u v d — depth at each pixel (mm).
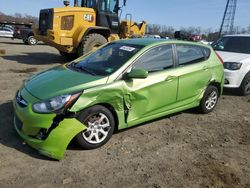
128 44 5629
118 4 13891
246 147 5230
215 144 5262
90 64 5406
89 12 12914
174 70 5641
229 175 4277
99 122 4648
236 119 6629
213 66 6496
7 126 5258
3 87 7914
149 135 5371
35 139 4289
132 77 4824
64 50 12633
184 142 5227
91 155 4500
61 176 3939
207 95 6578
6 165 4090
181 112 6742
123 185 3861
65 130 4215
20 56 15133
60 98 4270
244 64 8516
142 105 5152
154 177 4086
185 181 4051
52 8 12102
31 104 4352
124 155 4594
